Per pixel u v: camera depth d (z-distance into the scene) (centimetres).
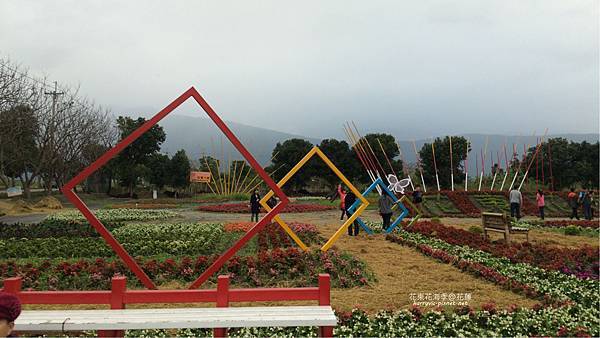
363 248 1223
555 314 623
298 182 5216
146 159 5150
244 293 416
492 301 724
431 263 1024
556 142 4575
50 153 3534
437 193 2939
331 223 1989
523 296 762
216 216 2466
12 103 2858
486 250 1141
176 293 415
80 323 384
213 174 5178
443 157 4631
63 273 877
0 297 332
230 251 601
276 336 528
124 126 5100
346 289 796
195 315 400
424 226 1620
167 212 2634
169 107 623
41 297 412
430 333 556
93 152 4628
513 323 588
